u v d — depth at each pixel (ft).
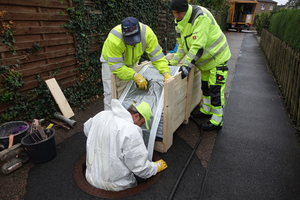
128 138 5.50
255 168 7.93
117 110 5.98
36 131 8.30
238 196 6.66
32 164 8.16
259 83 18.51
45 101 11.51
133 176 6.87
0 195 6.70
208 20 8.23
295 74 11.82
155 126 7.64
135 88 9.12
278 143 9.58
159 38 24.11
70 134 10.40
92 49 14.05
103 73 11.27
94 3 13.24
